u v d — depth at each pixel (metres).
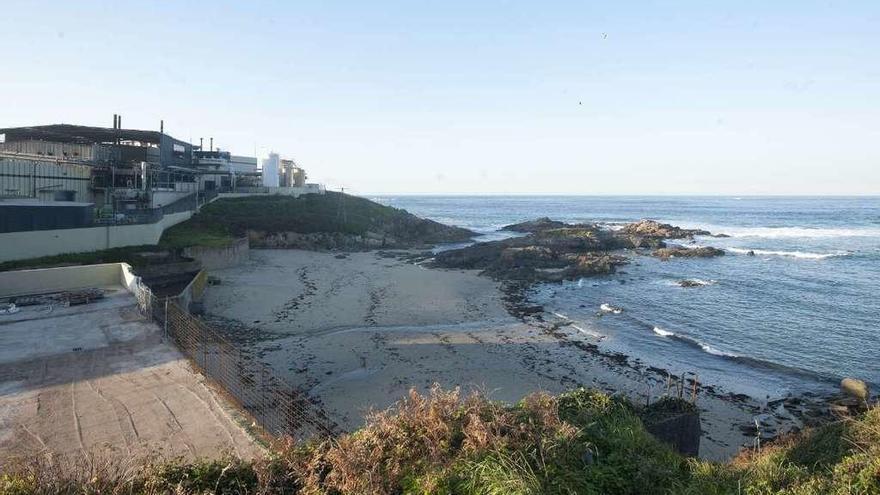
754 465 8.65
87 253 28.36
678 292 39.38
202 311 28.19
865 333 29.66
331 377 20.73
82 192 37.91
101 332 15.33
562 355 24.56
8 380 11.91
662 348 26.52
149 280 28.56
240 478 7.08
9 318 16.45
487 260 49.94
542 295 37.50
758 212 151.00
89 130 44.19
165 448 9.16
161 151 49.38
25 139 43.03
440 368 22.09
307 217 59.34
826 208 173.50
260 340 24.70
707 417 18.91
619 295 38.12
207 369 14.23
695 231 81.69
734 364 24.55
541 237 62.84
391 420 7.85
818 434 11.23
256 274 39.91
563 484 6.56
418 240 68.62
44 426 9.91
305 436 13.69
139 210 37.59
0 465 8.48
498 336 26.97
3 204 25.36
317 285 37.41
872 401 20.34
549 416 7.90
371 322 28.59
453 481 6.52
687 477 7.98
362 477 6.62
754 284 42.41
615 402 9.98
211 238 41.69
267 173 75.81
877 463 7.26
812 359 25.58
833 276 46.22
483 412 7.86
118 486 6.49
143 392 11.45
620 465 7.61
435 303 33.66
